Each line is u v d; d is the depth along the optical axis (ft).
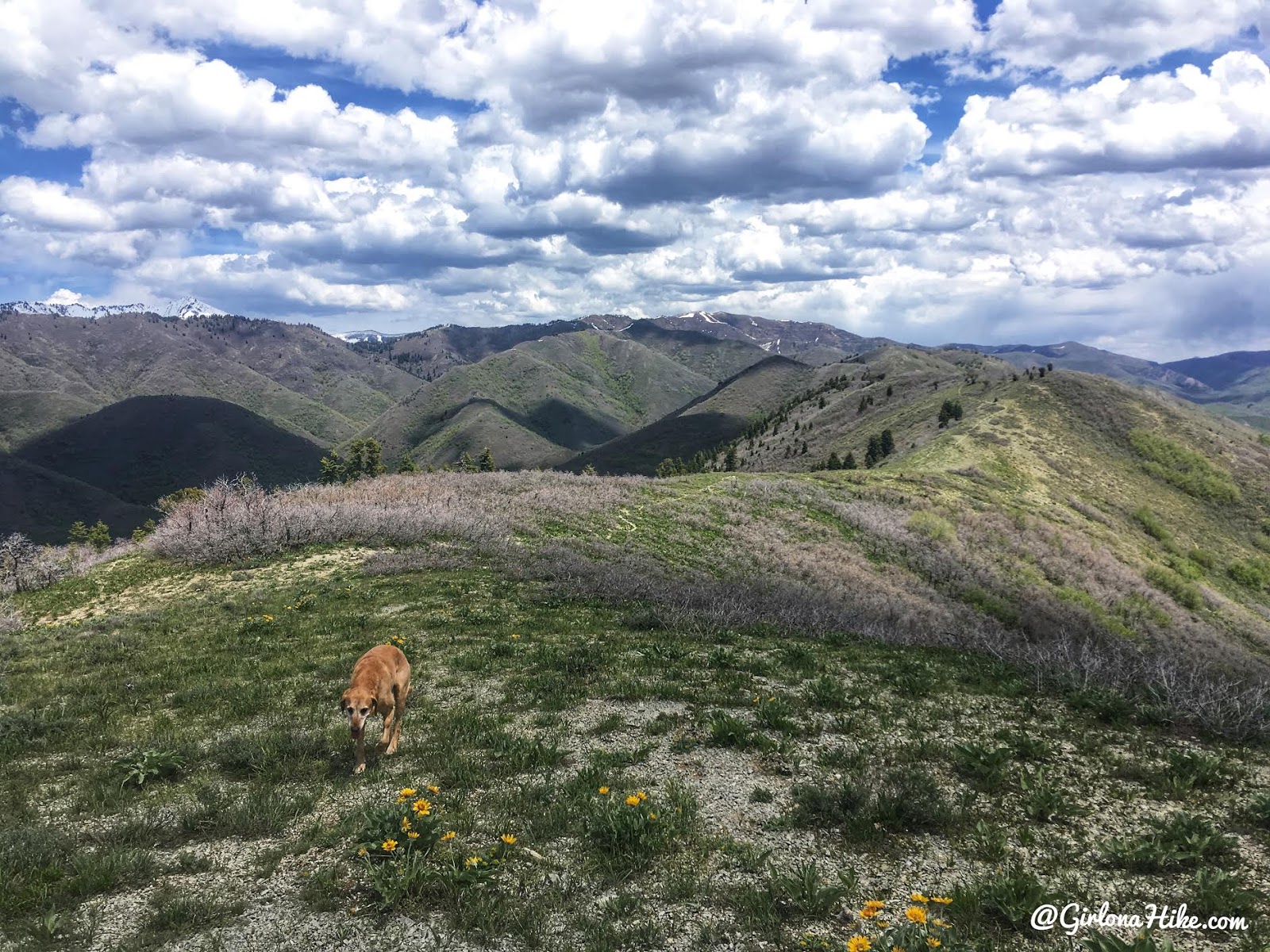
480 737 30.07
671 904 17.83
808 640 52.42
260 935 16.90
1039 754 27.53
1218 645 165.68
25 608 71.51
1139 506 275.39
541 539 102.83
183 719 35.09
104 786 26.40
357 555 85.40
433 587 70.23
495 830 21.79
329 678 41.37
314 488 124.67
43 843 20.99
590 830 20.90
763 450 570.87
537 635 52.01
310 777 26.58
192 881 19.51
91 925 17.38
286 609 62.44
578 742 29.84
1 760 29.84
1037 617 136.15
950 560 154.92
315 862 20.31
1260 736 29.73
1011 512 211.20
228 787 25.99
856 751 28.09
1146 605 175.42
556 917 17.34
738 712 33.65
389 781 26.02
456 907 17.72
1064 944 16.05
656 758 27.76
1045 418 360.28
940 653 50.34
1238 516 296.92
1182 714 32.01
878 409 554.46
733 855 20.16
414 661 44.47
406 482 135.44
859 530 158.92
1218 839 20.15
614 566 91.91
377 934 16.87
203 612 62.64
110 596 74.38
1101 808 23.13
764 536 136.56
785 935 16.38
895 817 22.07
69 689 41.11
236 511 93.20
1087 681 37.76
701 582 90.79
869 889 18.48
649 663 42.73
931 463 279.08
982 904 17.34
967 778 25.80
